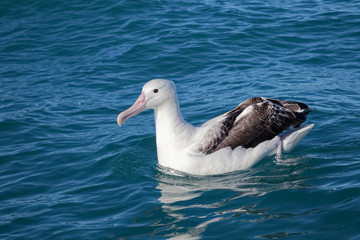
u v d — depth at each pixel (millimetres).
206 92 17562
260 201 10961
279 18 23750
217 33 22328
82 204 11391
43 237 10078
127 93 17984
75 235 10102
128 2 25438
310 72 18750
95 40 22453
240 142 12531
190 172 12555
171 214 10727
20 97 17922
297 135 13102
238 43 21422
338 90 17016
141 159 13555
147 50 21109
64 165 13352
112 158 13516
